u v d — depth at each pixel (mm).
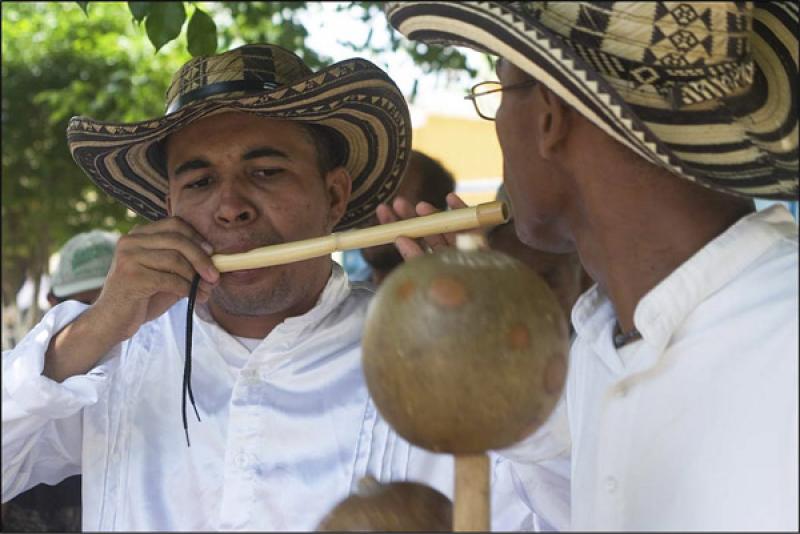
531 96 1716
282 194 2230
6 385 1997
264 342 2221
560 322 1311
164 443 2154
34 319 12008
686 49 1580
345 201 2510
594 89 1522
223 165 2217
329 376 2221
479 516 1315
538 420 1298
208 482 2109
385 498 1415
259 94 2152
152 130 2236
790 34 1766
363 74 2264
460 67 5535
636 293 1692
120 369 2248
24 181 11633
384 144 2510
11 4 10992
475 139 7512
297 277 2225
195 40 3199
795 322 1521
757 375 1527
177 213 2232
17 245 12117
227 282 2170
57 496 3094
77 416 2215
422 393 1251
